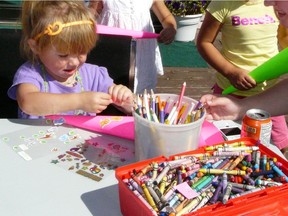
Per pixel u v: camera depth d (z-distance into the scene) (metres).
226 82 1.95
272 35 1.88
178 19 3.90
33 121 1.18
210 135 1.09
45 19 1.18
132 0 2.08
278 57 1.12
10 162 0.97
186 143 0.90
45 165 0.96
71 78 1.39
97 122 1.16
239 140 0.94
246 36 1.84
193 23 3.97
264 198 0.72
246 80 1.68
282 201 0.74
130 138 1.10
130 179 0.77
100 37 1.46
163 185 0.76
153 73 2.27
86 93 1.18
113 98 1.19
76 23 1.19
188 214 0.67
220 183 0.77
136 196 0.72
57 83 1.35
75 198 0.85
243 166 0.84
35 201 0.84
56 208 0.82
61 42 1.18
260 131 0.99
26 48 1.32
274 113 1.23
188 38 4.04
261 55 1.87
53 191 0.87
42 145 1.05
